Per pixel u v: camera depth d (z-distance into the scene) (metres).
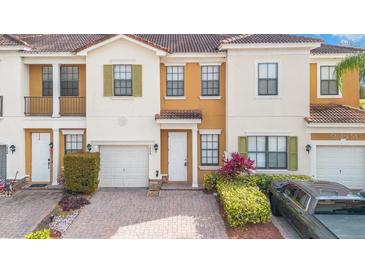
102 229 11.30
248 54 16.08
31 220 12.27
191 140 17.28
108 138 16.58
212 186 15.67
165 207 13.57
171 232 11.02
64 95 17.69
